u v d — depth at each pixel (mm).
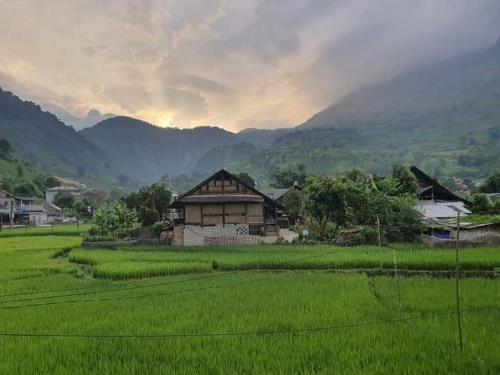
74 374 10453
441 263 25750
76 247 45562
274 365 10664
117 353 11773
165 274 27500
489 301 16750
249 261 29266
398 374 9953
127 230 55719
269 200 53031
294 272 26953
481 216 45375
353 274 25109
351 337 12680
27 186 128750
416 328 13383
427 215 47500
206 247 41781
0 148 179125
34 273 27422
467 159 183750
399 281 21703
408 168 55906
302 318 14875
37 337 13398
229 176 52375
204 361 11102
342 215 44250
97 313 16406
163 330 13844
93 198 157625
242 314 15703
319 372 10102
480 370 9977
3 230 72000
